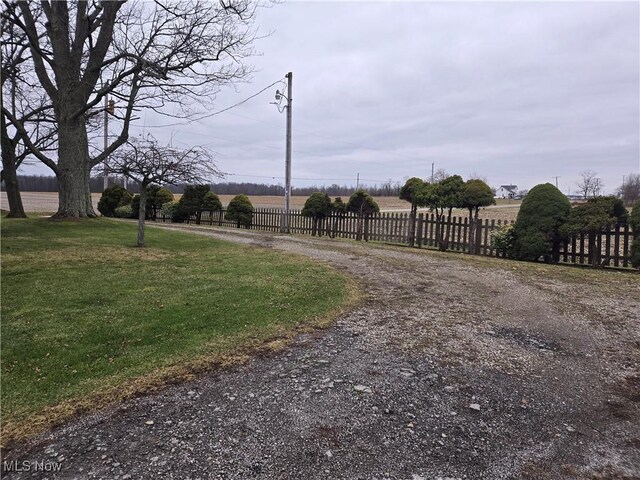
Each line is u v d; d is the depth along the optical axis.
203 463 2.51
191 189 25.67
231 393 3.38
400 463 2.54
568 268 9.33
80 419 3.00
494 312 5.77
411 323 5.22
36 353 4.11
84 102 16.08
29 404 3.20
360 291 6.90
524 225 10.65
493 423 3.00
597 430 2.94
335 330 4.93
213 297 6.16
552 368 3.96
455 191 13.21
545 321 5.39
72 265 8.50
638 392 3.51
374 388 3.47
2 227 13.53
